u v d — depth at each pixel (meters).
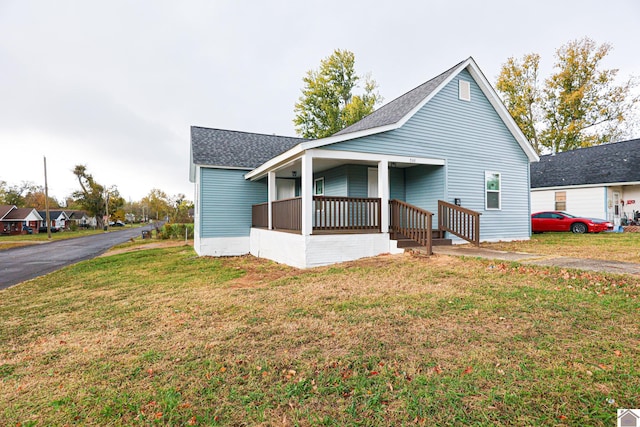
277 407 2.48
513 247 9.32
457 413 2.28
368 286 5.86
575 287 4.87
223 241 13.50
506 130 12.14
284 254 9.70
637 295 4.34
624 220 18.17
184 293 6.46
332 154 8.80
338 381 2.78
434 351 3.21
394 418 2.27
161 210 67.12
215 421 2.35
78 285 8.06
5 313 5.61
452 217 10.51
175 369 3.15
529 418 2.18
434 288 5.37
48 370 3.29
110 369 3.23
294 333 3.89
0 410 2.60
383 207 9.35
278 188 14.97
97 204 52.84
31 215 47.75
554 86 25.92
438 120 10.64
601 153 19.20
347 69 29.55
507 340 3.34
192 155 14.50
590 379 2.57
